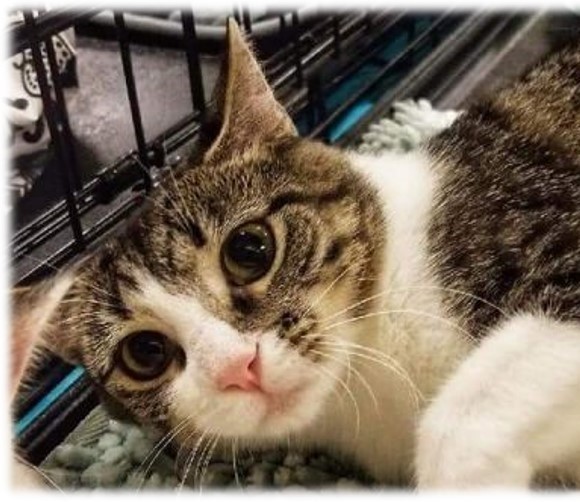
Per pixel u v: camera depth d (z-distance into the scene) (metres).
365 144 0.26
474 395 0.16
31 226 0.21
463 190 0.18
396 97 0.30
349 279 0.17
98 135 0.26
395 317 0.17
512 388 0.16
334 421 0.18
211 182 0.17
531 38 0.32
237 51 0.17
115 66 0.28
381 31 0.30
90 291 0.17
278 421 0.16
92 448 0.20
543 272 0.16
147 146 0.23
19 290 0.15
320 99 0.28
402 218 0.18
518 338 0.16
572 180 0.17
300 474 0.19
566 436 0.16
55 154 0.22
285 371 0.16
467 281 0.17
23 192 0.23
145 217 0.17
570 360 0.16
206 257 0.16
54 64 0.21
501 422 0.15
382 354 0.17
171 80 0.28
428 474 0.16
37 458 0.20
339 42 0.29
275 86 0.24
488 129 0.19
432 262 0.17
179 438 0.17
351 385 0.18
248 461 0.19
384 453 0.18
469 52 0.32
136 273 0.17
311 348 0.16
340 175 0.18
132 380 0.17
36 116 0.24
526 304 0.16
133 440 0.19
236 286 0.16
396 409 0.18
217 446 0.18
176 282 0.16
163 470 0.19
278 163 0.18
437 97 0.30
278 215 0.17
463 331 0.17
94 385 0.19
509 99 0.19
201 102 0.24
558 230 0.17
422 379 0.17
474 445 0.15
